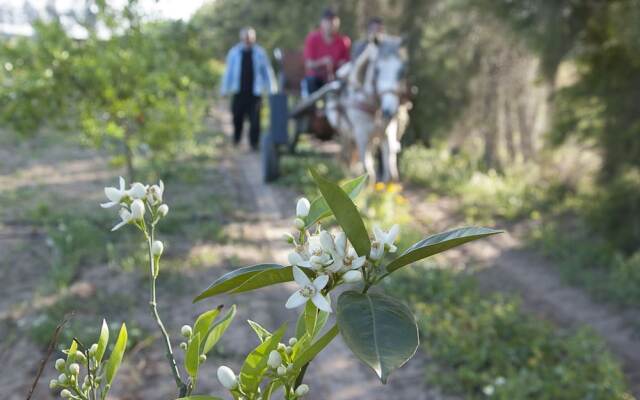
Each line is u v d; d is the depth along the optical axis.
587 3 9.23
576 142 10.16
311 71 11.06
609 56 9.30
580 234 9.95
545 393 4.95
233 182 11.38
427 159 15.83
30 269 6.58
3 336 5.09
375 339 0.85
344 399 4.89
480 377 5.18
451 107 15.35
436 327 5.98
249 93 14.55
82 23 7.82
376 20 9.23
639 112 9.11
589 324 6.94
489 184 13.07
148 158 12.15
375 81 8.47
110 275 6.48
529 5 9.53
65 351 1.14
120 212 1.18
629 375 5.84
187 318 5.69
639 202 8.90
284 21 24.64
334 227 7.75
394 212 9.79
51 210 8.73
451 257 9.08
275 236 8.48
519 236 10.20
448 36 13.54
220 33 26.31
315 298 0.94
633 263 8.30
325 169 12.46
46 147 14.07
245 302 6.20
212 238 8.04
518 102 14.25
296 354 1.03
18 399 4.23
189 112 8.66
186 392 1.06
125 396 4.39
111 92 7.49
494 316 6.35
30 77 7.33
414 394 5.03
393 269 1.01
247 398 0.99
